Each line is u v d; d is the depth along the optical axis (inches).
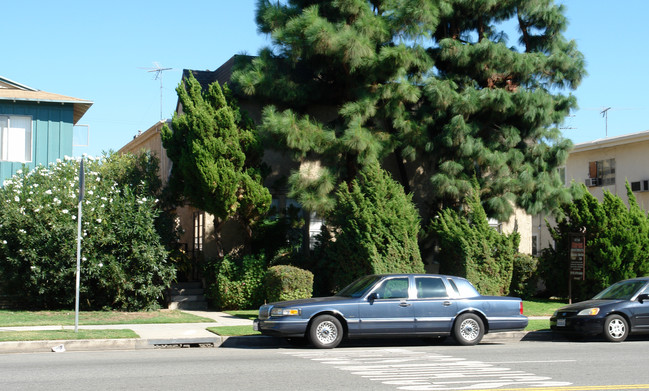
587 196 876.0
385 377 373.1
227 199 746.2
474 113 842.2
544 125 853.2
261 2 804.6
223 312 764.6
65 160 822.5
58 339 527.5
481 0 836.0
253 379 363.9
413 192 888.3
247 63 814.5
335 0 764.6
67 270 725.9
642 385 354.9
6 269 749.3
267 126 754.8
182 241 993.5
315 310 521.3
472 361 444.5
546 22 860.6
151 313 745.0
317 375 379.2
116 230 751.7
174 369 402.3
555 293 909.2
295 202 890.1
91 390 328.5
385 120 845.8
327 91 842.8
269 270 732.0
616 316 596.7
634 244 847.1
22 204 748.0
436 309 543.8
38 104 907.4
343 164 810.2
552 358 463.5
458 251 803.4
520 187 834.8
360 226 743.7
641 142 1267.2
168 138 802.8
